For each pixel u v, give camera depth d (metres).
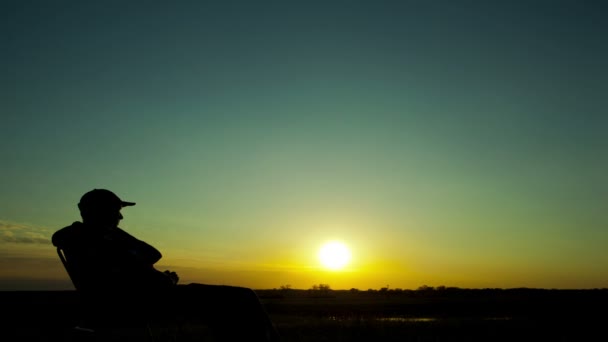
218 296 3.39
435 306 71.25
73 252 3.54
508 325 16.64
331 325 15.33
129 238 3.69
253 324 3.33
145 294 3.43
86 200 3.65
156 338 10.38
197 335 11.28
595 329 15.62
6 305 32.62
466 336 13.39
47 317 19.30
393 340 12.52
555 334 14.24
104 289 3.46
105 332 3.72
